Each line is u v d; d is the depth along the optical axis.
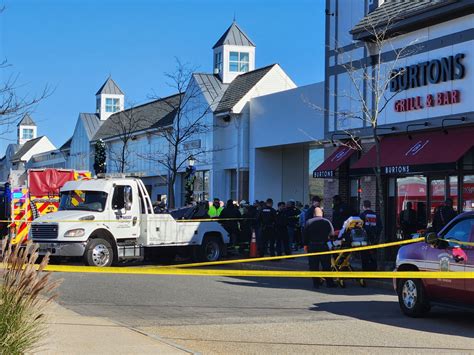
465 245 10.06
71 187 19.34
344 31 22.97
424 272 9.95
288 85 33.75
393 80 20.39
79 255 17.97
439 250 10.48
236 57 37.53
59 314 10.46
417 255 10.88
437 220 16.88
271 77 33.34
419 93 19.53
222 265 20.30
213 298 12.89
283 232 20.58
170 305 11.89
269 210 20.83
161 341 8.31
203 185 36.22
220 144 34.41
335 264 15.10
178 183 39.56
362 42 21.92
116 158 46.59
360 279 15.34
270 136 30.70
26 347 6.43
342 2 23.12
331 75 23.47
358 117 20.41
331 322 10.25
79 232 18.03
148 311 11.19
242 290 14.24
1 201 24.42
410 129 19.62
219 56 37.69
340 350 8.17
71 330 8.92
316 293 13.95
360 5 22.27
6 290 6.48
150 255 20.16
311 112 27.81
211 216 24.20
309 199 32.69
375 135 17.64
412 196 20.12
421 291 10.65
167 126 38.78
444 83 18.67
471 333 9.49
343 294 13.84
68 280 15.59
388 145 20.42
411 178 20.17
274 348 8.25
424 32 19.55
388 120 20.67
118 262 20.08
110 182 19.05
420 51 19.62
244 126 32.53
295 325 9.94
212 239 20.91
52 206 22.36
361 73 21.88
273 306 11.91
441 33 18.95
